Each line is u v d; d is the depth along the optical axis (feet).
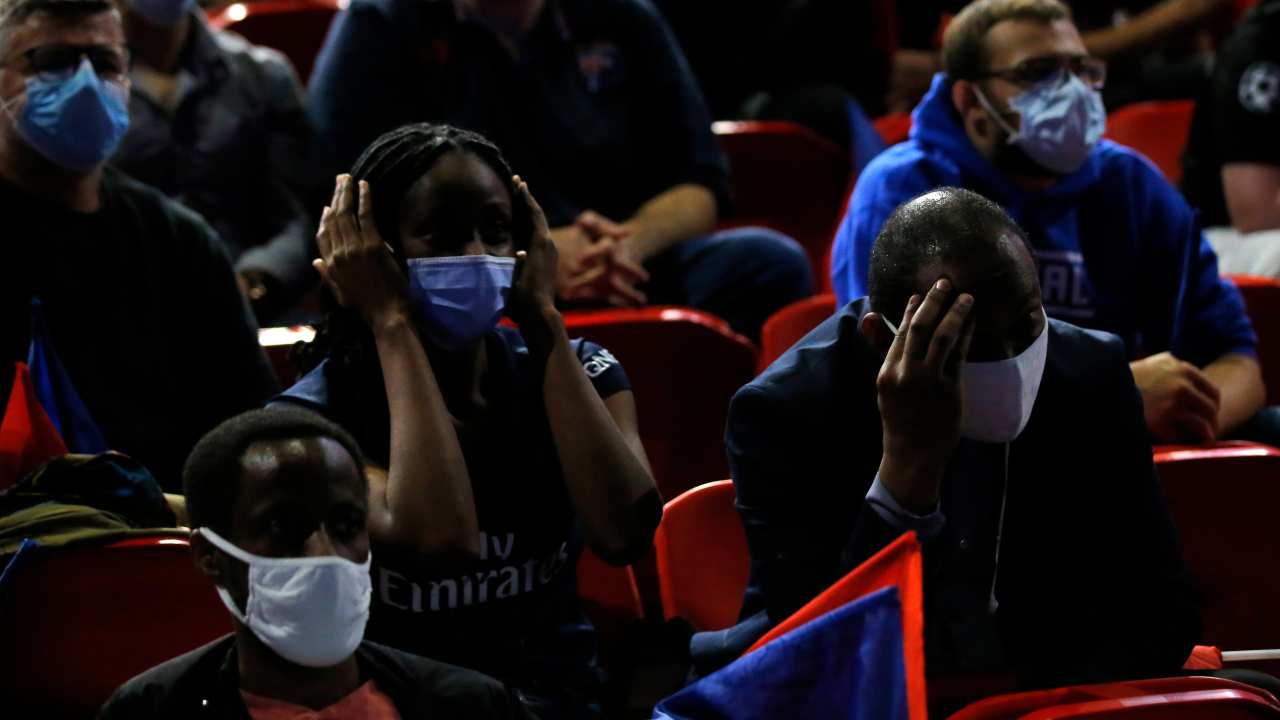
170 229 32.65
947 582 24.04
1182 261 35.70
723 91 58.65
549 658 24.62
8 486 27.12
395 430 23.31
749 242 41.81
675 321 33.96
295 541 19.80
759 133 51.08
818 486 24.27
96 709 24.36
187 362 32.68
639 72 42.78
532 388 24.91
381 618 23.70
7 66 30.48
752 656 21.26
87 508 25.29
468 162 24.39
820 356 24.43
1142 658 23.98
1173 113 55.01
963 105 35.09
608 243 39.40
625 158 42.45
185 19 43.01
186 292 32.65
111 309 31.76
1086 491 24.34
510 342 25.61
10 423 27.22
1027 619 24.59
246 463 19.94
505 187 24.91
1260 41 43.93
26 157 31.01
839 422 24.18
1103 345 24.64
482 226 24.40
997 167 35.09
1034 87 34.06
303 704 20.12
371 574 23.57
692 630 27.32
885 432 22.68
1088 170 35.45
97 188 32.04
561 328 24.79
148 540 24.18
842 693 20.68
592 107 42.29
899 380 22.21
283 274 41.65
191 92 42.65
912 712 20.10
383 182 24.36
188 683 20.07
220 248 33.19
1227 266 43.80
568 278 39.40
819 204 51.29
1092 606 24.39
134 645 24.30
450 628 23.93
